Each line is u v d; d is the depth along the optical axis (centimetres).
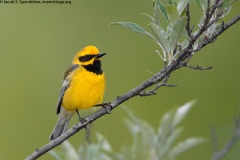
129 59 1532
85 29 1499
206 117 1494
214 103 1505
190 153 1420
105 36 1511
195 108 1505
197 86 1520
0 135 1473
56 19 1500
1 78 1483
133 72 1529
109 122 1487
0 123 1476
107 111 812
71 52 1486
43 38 1492
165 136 912
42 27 1500
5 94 1479
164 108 1517
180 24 701
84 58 998
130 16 1493
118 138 1473
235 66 1515
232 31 1522
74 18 1500
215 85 1510
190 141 927
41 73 1484
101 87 993
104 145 962
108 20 1504
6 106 1474
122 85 1523
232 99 1502
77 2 1502
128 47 1531
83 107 997
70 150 926
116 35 1514
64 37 1495
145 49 1527
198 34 694
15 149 1479
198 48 708
